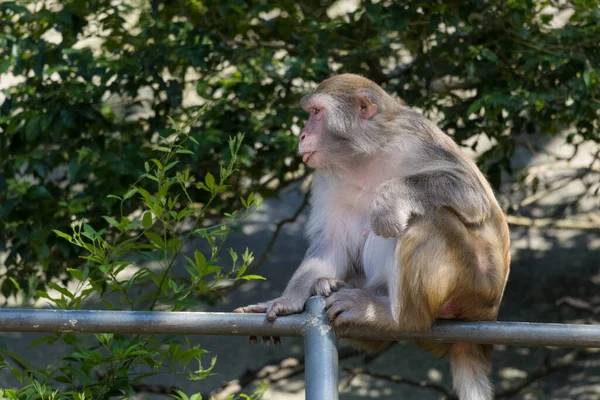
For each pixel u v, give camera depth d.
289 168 8.57
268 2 8.05
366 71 8.67
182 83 8.03
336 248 5.58
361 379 10.70
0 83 11.59
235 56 7.96
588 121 8.43
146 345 5.15
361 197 5.54
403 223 4.84
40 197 7.98
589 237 12.34
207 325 3.94
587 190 10.58
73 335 4.88
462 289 4.96
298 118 8.08
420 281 4.82
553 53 7.71
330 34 8.30
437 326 4.07
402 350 11.13
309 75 7.75
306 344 3.99
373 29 8.34
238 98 8.02
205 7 8.01
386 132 5.46
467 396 5.21
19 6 7.79
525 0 7.86
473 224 5.09
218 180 8.25
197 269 4.71
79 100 7.81
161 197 4.63
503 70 8.15
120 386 4.79
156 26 8.05
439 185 5.01
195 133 7.63
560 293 11.49
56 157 8.02
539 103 7.66
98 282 4.79
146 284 10.15
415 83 8.49
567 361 10.55
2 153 8.25
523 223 10.70
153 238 4.70
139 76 7.91
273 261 11.90
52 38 10.90
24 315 3.85
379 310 4.72
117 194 7.75
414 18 7.88
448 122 8.45
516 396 10.56
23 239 8.04
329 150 5.45
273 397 10.53
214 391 9.58
